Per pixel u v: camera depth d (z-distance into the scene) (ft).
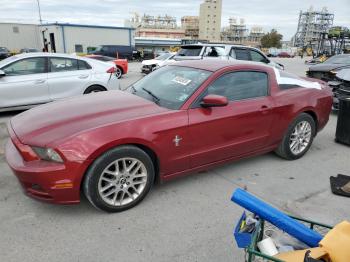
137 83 14.42
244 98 12.96
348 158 15.88
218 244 8.95
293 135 14.93
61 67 23.54
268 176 13.42
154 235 9.25
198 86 11.78
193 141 11.36
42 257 8.25
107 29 137.69
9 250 8.47
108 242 8.89
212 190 12.01
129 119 10.22
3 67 21.53
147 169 10.52
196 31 479.41
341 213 10.74
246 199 5.69
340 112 17.88
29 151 9.49
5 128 19.63
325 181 13.12
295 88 14.98
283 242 5.91
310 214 10.62
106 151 9.60
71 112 11.00
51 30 136.67
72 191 9.36
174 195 11.54
